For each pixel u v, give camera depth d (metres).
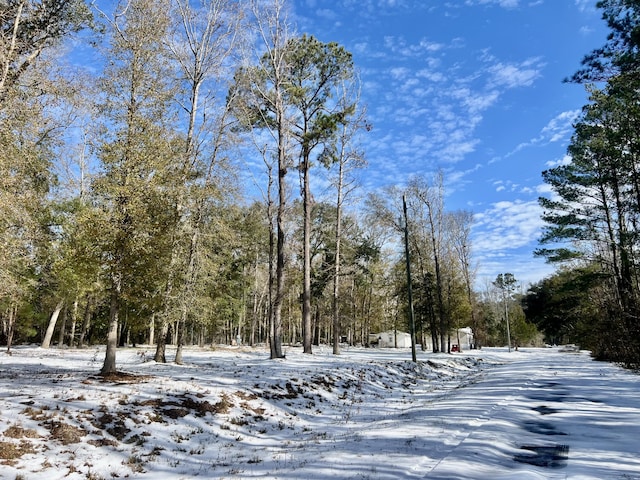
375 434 8.19
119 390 10.15
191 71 18.44
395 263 45.69
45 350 25.42
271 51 20.94
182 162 15.10
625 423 8.29
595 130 25.36
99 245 11.99
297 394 13.40
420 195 39.41
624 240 23.72
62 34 16.48
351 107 20.73
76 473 6.43
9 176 12.47
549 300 60.47
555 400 11.61
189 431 8.95
